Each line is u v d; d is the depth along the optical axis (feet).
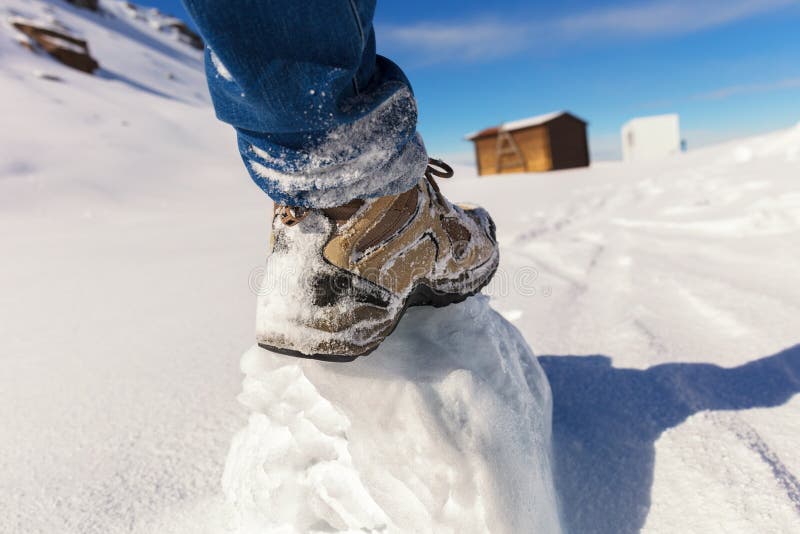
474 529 1.90
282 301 2.07
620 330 4.30
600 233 9.74
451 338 2.47
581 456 2.62
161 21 175.73
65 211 32.78
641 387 3.19
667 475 2.36
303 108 1.79
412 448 1.99
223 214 24.71
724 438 2.53
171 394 3.68
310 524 2.23
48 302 7.13
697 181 15.78
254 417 2.62
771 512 2.02
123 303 6.81
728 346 3.69
